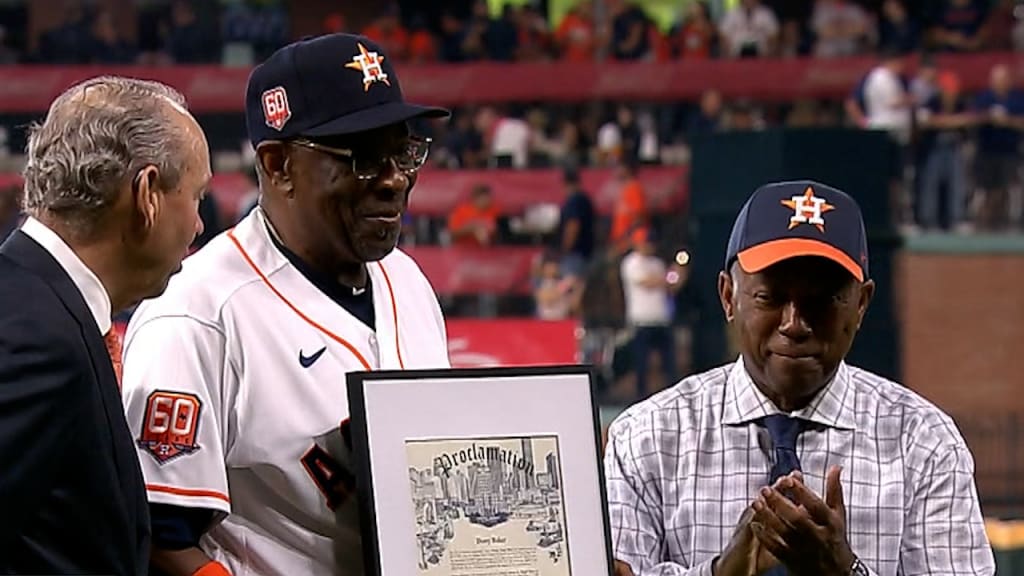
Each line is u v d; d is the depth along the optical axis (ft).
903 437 12.03
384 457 11.28
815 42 66.64
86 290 10.18
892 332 36.35
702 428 12.16
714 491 12.04
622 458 12.23
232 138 61.52
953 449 11.98
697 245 37.60
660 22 76.33
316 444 11.41
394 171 11.57
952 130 55.83
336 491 11.47
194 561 11.03
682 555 12.07
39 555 9.67
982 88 62.85
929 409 12.16
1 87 63.82
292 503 11.42
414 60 68.08
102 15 69.56
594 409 11.90
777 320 11.71
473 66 64.39
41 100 63.77
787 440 11.97
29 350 9.61
